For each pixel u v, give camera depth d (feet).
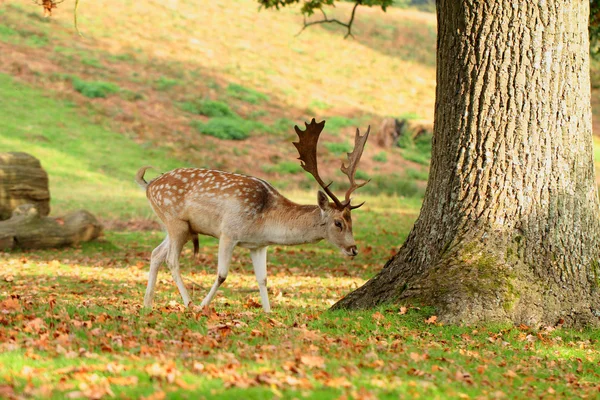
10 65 175.01
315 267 66.69
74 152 140.05
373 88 226.38
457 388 25.90
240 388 23.73
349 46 252.83
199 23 245.65
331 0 78.84
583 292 37.83
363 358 29.17
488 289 36.83
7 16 207.00
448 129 39.11
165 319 35.09
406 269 39.81
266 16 263.29
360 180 152.46
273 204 41.01
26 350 27.84
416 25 277.85
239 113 189.37
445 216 38.83
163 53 216.74
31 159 78.18
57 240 72.08
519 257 37.68
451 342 33.68
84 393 22.50
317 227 40.11
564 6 37.91
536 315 36.78
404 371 27.55
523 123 37.76
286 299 47.62
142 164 142.41
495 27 37.73
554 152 37.96
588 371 31.09
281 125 185.98
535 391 26.96
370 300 39.93
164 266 64.13
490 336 35.01
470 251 37.88
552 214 37.91
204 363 26.84
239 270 63.93
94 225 75.20
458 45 38.58
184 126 171.63
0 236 69.15
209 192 41.14
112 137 153.58
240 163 158.51
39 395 22.31
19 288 47.83
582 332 36.78
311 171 40.14
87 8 231.30
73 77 176.96
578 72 38.47
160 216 43.11
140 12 240.94
